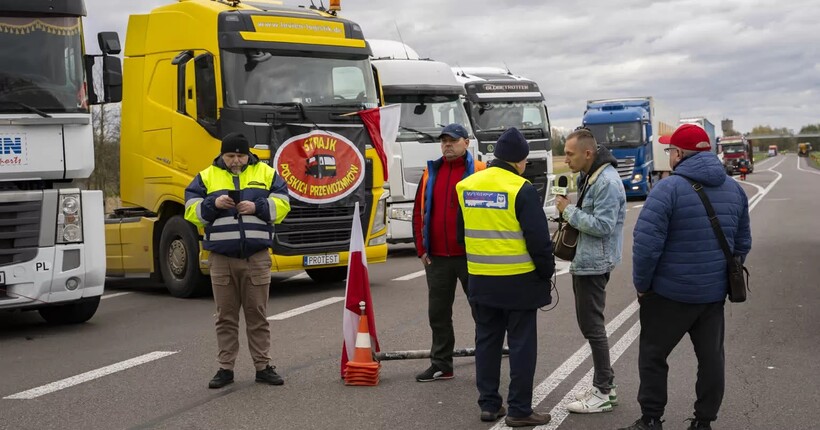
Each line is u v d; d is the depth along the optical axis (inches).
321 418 255.1
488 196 242.8
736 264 223.8
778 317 404.2
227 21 474.0
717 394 228.2
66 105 382.0
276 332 387.5
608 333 372.2
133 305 493.0
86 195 396.8
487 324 249.9
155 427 249.0
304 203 480.1
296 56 488.7
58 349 365.4
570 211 254.1
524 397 243.8
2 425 253.4
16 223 378.0
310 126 482.3
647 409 230.4
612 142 1489.9
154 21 521.3
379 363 301.7
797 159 6451.8
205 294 524.1
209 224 291.0
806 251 673.6
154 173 520.7
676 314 224.8
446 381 298.4
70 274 390.6
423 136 703.1
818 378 292.4
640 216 225.0
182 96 493.7
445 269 293.3
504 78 909.8
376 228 518.6
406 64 711.7
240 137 292.4
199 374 312.5
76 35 388.5
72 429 248.5
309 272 573.6
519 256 241.8
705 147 227.1
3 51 373.4
